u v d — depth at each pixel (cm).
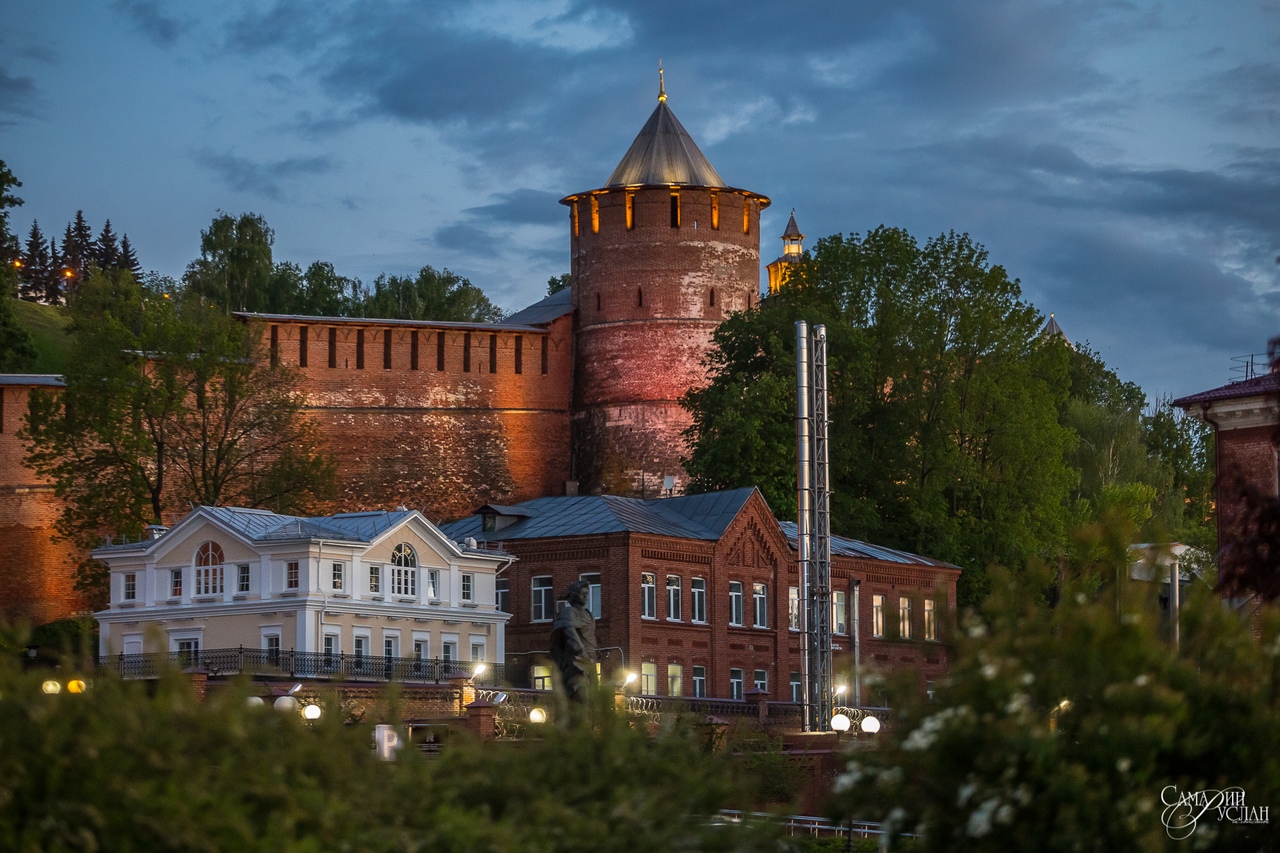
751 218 16275
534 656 11425
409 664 10012
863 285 14638
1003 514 13975
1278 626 2764
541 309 17100
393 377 15775
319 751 2542
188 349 12781
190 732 2448
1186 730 2616
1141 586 2828
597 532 11344
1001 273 14562
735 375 14050
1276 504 3175
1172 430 19038
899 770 2719
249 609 10125
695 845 2677
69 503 13625
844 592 12462
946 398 14100
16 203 12150
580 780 2773
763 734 7125
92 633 12169
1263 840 2623
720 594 11869
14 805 2323
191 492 13138
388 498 15612
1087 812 2545
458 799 2652
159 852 2286
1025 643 2692
